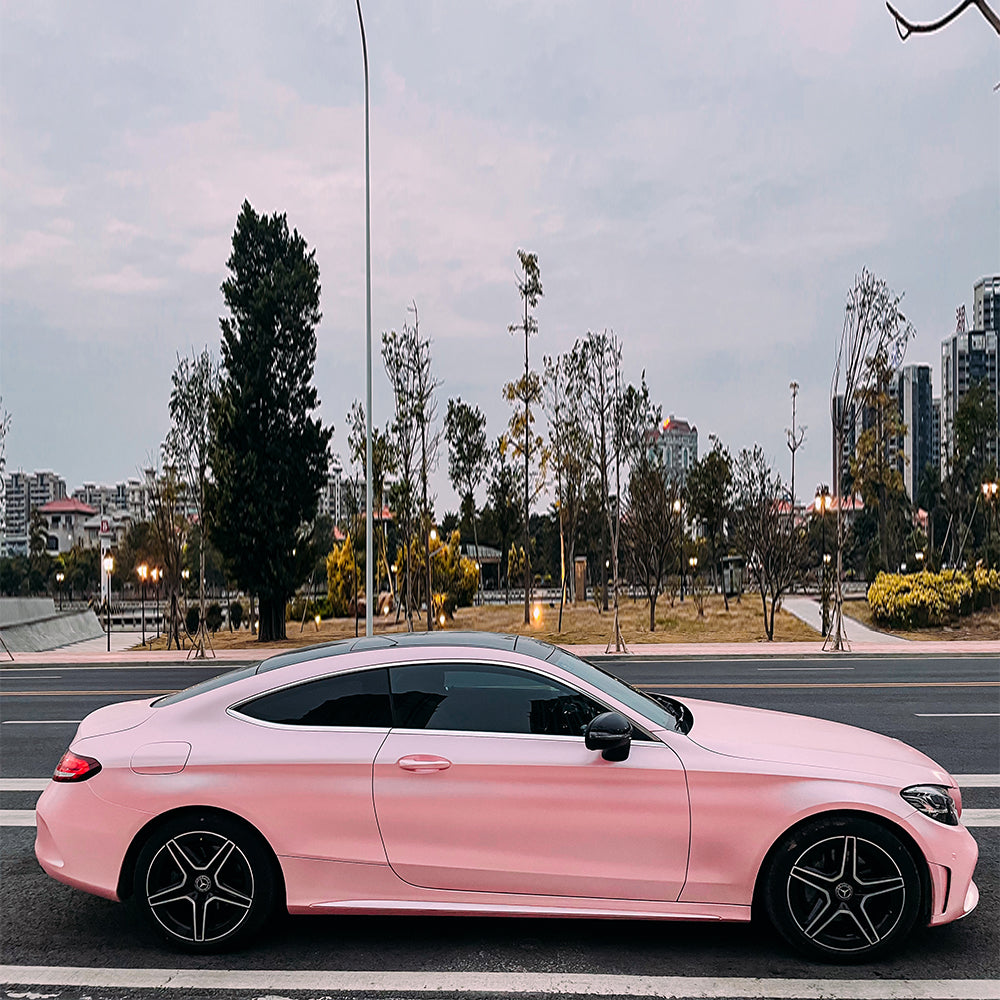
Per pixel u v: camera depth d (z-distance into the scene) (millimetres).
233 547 25922
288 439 26516
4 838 6145
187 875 4262
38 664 19859
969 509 38844
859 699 12195
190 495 25938
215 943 4238
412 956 4203
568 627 26656
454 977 3982
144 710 4777
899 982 3920
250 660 20031
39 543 88188
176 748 4332
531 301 27141
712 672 16156
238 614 37625
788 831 4148
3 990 3932
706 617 28266
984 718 10516
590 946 4297
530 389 27250
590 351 22969
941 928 4504
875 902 4133
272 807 4219
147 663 19859
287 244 27547
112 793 4270
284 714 4430
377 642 4781
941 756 8312
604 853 4160
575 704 4395
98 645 29359
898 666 17141
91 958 4258
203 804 4223
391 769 4219
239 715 4445
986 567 32844
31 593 74562
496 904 4199
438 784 4199
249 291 27062
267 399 26156
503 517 40406
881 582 26875
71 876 4277
